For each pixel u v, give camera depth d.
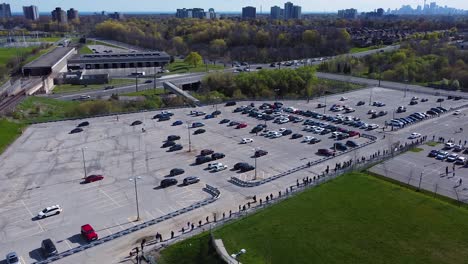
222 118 136.50
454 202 77.69
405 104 154.75
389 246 63.91
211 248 63.12
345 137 115.69
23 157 101.38
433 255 61.56
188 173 91.44
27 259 60.53
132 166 95.56
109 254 61.72
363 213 73.50
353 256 61.56
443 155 99.38
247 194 81.19
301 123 130.88
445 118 135.25
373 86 189.00
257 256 61.53
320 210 74.69
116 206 76.44
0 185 85.75
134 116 138.50
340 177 88.69
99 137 116.56
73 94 184.50
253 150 106.19
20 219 72.12
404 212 73.81
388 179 88.00
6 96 163.38
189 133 116.62
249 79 185.88
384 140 114.00
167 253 62.03
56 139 114.94
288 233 67.31
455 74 197.12
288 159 99.81
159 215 73.00
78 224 70.38
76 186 85.19
